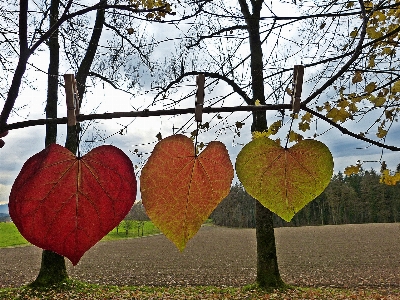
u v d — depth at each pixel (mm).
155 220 717
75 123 756
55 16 4586
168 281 15906
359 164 2830
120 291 11766
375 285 14359
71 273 18422
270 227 10883
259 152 779
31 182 698
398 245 28000
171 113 766
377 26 2783
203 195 734
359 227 45969
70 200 703
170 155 736
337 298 10961
